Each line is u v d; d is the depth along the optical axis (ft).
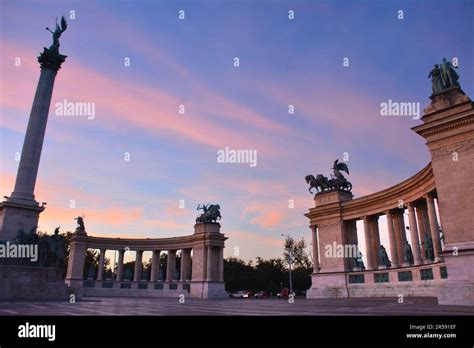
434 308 87.20
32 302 134.10
